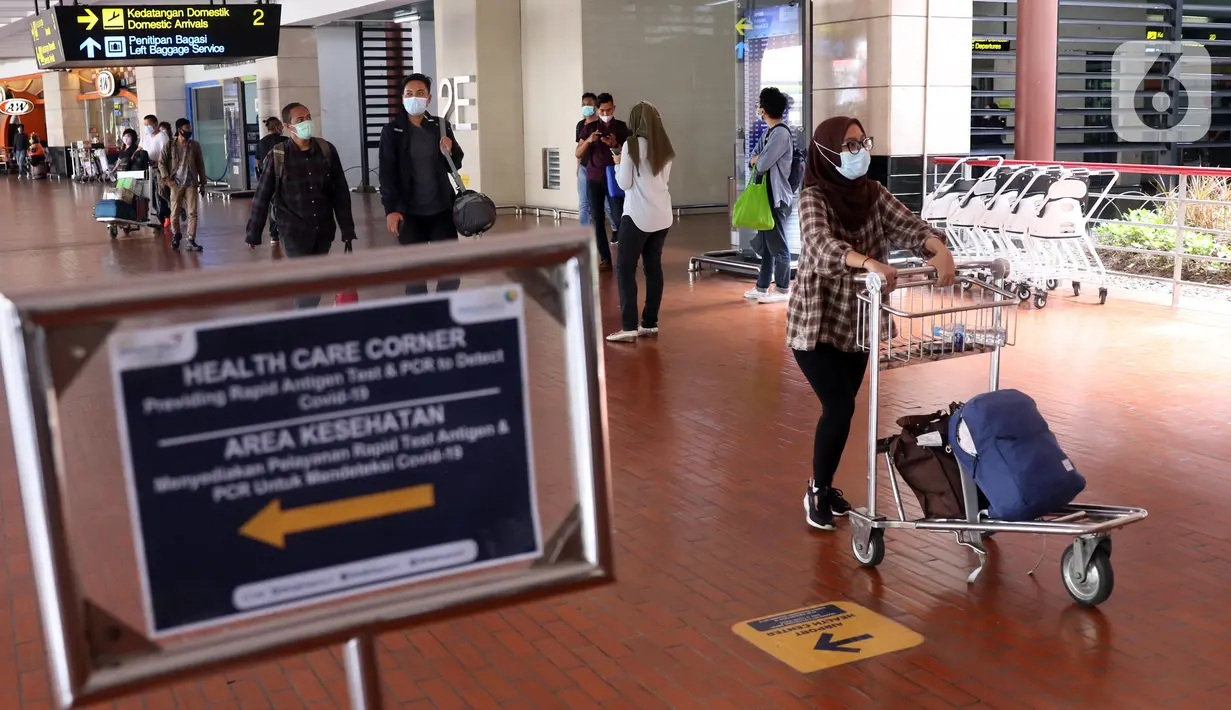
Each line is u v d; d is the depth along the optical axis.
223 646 1.60
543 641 3.98
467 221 8.33
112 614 1.54
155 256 15.66
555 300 1.75
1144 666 3.70
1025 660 3.75
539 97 19.45
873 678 3.65
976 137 17.38
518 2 19.66
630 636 4.01
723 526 5.05
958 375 7.73
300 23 23.94
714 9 19.08
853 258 4.32
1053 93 11.84
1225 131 17.91
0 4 20.66
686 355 8.59
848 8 11.77
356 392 1.66
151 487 1.55
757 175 10.34
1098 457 5.92
